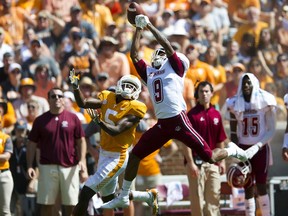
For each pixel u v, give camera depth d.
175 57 29.59
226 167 41.19
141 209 38.00
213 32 52.59
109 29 50.41
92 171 38.44
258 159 35.66
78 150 36.38
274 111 35.72
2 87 44.53
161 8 53.50
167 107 29.56
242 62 51.81
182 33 49.97
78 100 30.98
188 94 43.81
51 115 36.16
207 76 47.22
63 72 47.09
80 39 46.91
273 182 38.69
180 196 38.47
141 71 30.30
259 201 35.84
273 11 54.69
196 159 35.88
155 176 37.91
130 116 31.14
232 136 36.53
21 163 38.25
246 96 35.97
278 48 53.31
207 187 36.06
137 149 30.06
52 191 35.91
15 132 38.53
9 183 36.03
